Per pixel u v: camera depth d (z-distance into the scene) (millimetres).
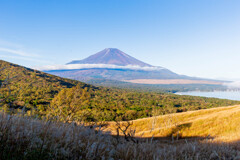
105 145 2410
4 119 1874
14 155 1545
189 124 34062
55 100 23406
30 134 1920
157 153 2428
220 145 4023
